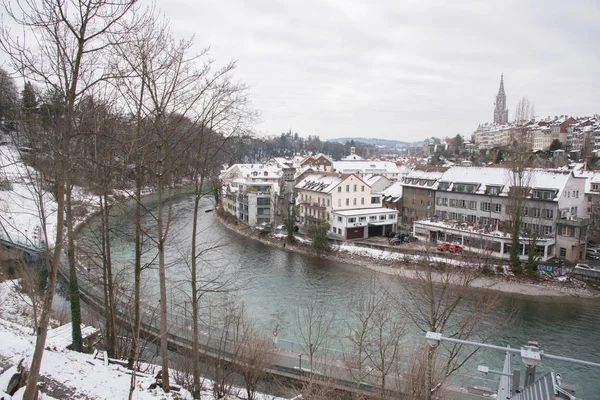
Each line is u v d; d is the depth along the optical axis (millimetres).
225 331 23859
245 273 44594
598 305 36875
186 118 16609
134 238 21422
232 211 74812
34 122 12711
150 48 14586
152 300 31609
